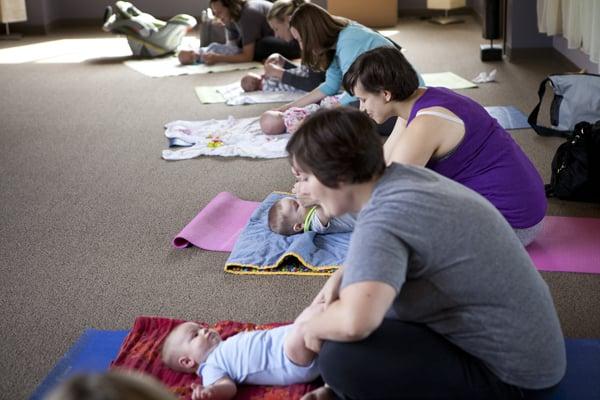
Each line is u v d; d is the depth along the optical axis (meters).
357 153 1.47
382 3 7.60
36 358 2.21
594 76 3.87
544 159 3.62
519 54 5.89
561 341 1.59
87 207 3.31
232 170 3.68
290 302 2.43
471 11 8.09
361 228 1.46
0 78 5.97
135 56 6.61
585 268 2.54
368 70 2.23
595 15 4.43
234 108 4.82
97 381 0.80
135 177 3.65
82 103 5.13
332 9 7.63
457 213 1.47
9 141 4.34
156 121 4.62
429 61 5.96
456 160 2.33
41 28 7.92
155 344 2.14
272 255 2.67
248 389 1.90
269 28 6.02
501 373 1.55
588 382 1.90
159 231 3.03
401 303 1.56
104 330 2.30
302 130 1.51
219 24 6.35
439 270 1.48
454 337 1.56
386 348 1.56
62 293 2.57
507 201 2.41
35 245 2.95
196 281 2.61
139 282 2.62
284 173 3.60
